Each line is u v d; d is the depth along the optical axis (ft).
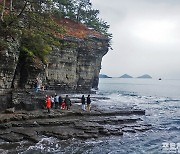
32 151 66.74
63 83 211.00
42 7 149.28
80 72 231.09
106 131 86.99
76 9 268.82
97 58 252.01
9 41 110.73
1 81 106.93
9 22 118.01
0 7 133.28
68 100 114.21
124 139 84.94
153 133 96.12
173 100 239.30
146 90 465.88
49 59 195.31
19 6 145.38
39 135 78.74
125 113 122.52
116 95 267.59
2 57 105.60
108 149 73.82
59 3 238.48
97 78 282.77
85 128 87.40
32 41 137.90
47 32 167.22
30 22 139.74
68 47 210.38
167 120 124.16
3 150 65.72
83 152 69.56
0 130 79.15
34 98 107.04
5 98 100.63
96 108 126.41
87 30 256.32
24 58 126.52
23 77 125.70
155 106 182.60
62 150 69.72
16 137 73.72
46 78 195.93
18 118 89.35
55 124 90.12
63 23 241.35
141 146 78.84
